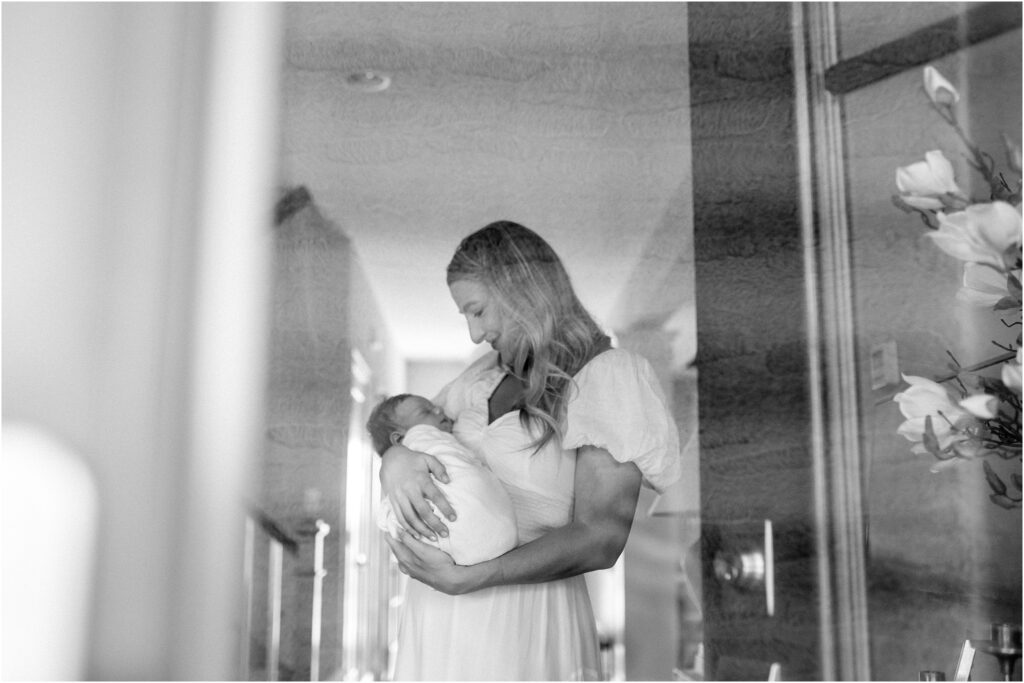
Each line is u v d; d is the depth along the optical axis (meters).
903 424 1.44
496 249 1.52
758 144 1.56
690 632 1.47
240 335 1.48
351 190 1.52
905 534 1.50
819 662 1.47
